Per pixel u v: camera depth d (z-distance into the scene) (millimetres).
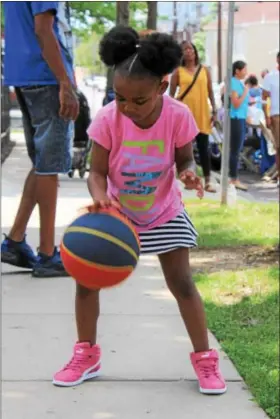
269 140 17047
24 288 6949
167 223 4672
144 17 21203
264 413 4484
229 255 8500
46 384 4859
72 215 10461
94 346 4938
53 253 7348
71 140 7117
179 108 4574
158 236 4645
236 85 14578
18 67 6902
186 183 4508
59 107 6898
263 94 13414
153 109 4418
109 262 4090
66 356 5312
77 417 4426
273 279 7324
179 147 4621
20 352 5371
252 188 15922
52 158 6992
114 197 4711
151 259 8219
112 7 20828
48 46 6648
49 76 6836
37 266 7324
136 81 4168
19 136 26031
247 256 8438
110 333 5777
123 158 4574
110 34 4234
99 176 4641
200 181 4527
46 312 6254
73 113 6875
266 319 6137
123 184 4645
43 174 7066
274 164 17125
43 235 7266
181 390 4797
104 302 6570
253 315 6242
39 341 5598
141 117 4355
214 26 48562
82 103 14352
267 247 8867
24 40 6840
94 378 4949
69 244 4148
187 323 4789
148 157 4570
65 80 6762
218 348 5488
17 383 4859
